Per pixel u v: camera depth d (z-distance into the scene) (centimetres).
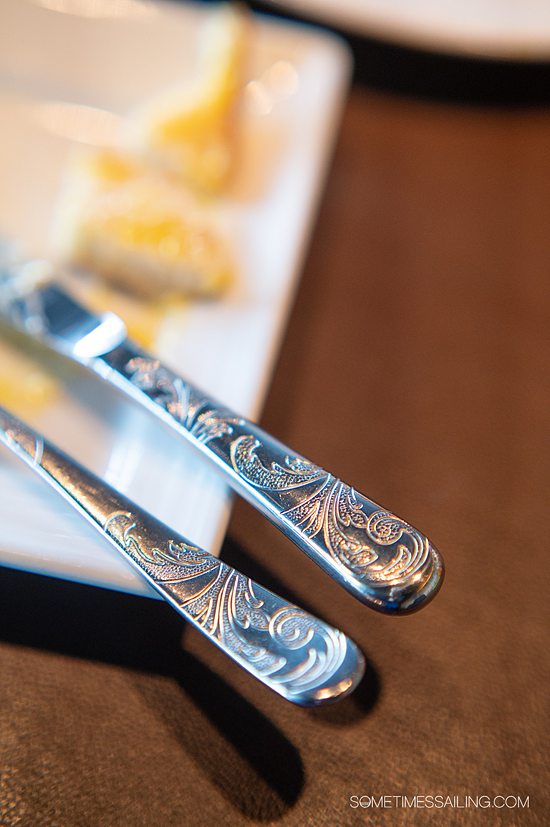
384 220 45
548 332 41
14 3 45
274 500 28
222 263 37
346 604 31
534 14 55
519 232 46
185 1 51
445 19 53
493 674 31
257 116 45
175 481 30
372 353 39
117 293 38
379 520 27
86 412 33
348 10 52
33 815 27
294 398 37
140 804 27
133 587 28
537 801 28
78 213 39
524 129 54
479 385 39
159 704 29
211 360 34
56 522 28
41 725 28
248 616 26
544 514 35
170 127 42
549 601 32
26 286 36
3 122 44
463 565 33
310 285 41
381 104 53
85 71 46
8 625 29
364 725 29
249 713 29
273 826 27
